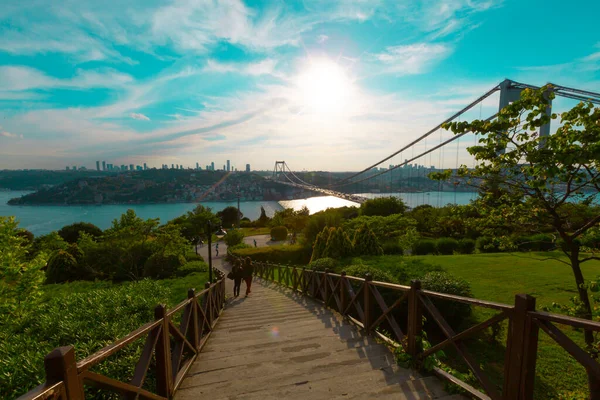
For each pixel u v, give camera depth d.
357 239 11.94
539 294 8.63
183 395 2.85
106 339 3.25
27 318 4.34
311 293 8.14
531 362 1.95
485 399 2.41
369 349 3.81
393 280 6.24
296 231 32.09
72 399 1.45
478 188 5.26
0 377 2.45
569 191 3.83
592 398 1.61
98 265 15.35
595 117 3.23
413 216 28.09
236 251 21.81
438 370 2.98
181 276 13.91
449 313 5.86
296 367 3.37
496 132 4.01
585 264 12.60
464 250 19.16
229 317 6.48
